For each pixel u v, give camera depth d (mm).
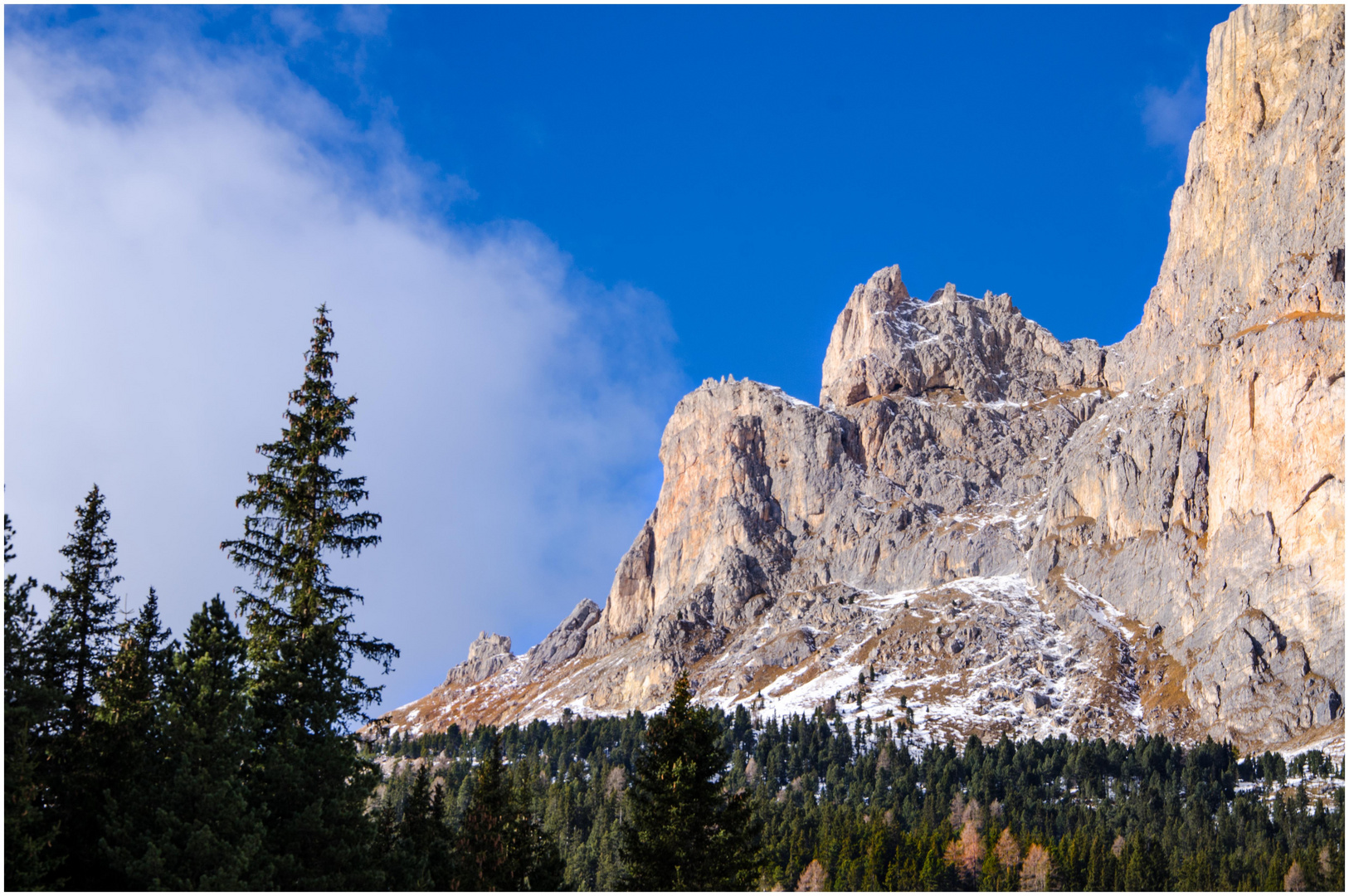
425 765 79312
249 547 50750
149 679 53125
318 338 53469
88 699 53312
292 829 48688
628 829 69125
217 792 45688
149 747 49906
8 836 42125
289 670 49969
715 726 71625
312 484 51781
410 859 54156
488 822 82250
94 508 56594
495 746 92062
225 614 53750
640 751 72312
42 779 47000
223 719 48094
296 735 49844
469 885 70562
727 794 70875
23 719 44938
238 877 44719
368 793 52250
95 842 47156
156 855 43594
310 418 52188
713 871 66875
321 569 51219
